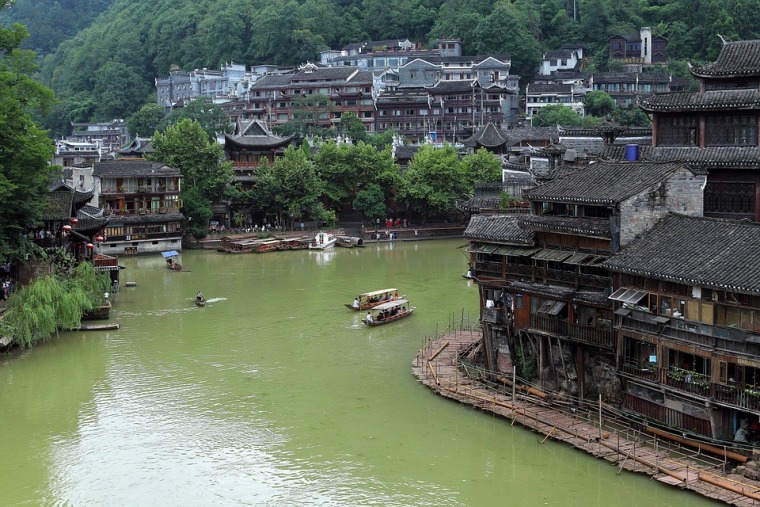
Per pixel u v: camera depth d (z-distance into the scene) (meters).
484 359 62.66
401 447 50.44
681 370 46.25
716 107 61.84
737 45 63.97
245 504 44.28
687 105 63.34
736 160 60.75
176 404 58.50
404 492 45.03
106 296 85.62
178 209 134.38
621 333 50.00
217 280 105.00
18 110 77.00
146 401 59.12
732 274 43.53
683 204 53.03
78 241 93.44
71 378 64.12
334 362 67.81
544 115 183.75
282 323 81.19
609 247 52.62
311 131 198.88
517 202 97.94
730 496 41.00
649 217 52.12
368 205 148.25
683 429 46.44
